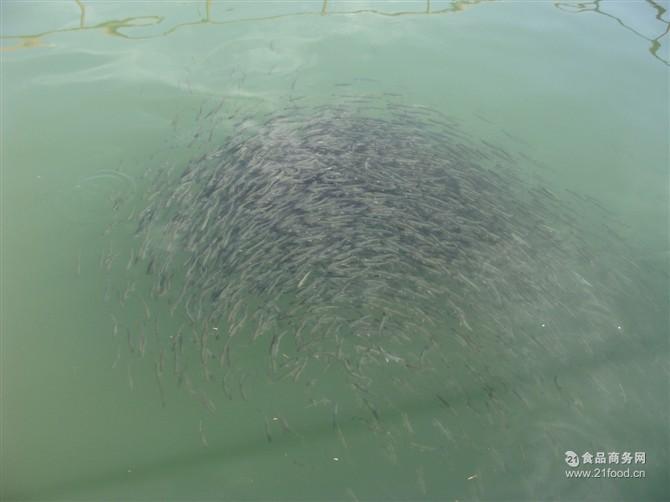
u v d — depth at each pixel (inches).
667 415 37.0
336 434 35.5
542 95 67.0
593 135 61.3
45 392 37.8
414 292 42.0
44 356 39.9
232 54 72.6
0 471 33.8
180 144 58.1
